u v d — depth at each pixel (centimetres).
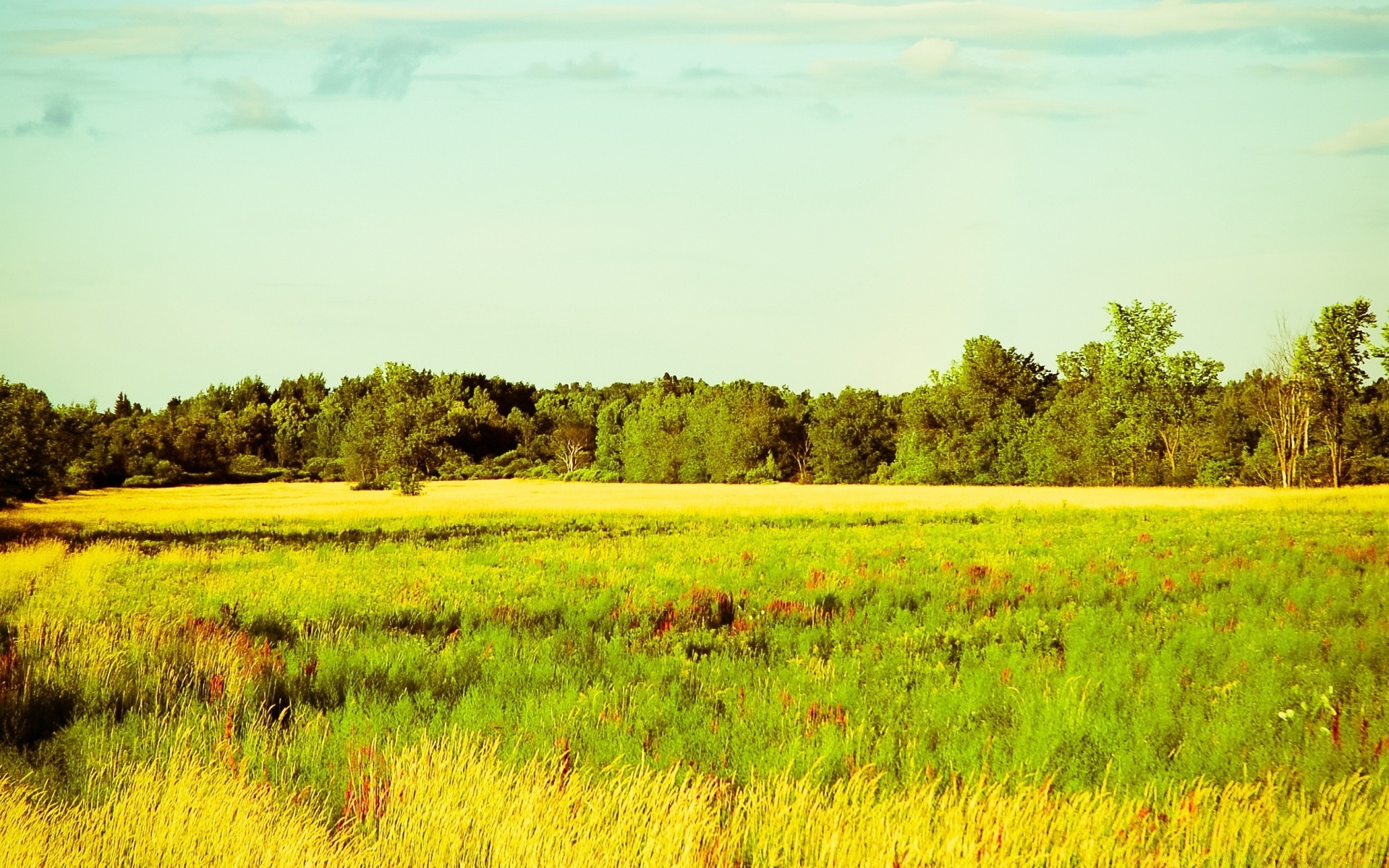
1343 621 1364
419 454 10056
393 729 849
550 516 4753
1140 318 8856
